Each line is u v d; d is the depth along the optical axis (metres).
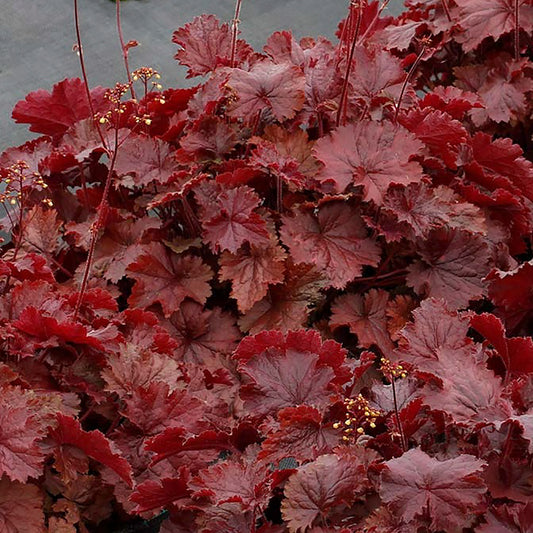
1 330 1.99
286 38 2.30
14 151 2.27
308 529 1.88
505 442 1.89
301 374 1.97
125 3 2.98
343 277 2.16
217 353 2.14
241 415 2.08
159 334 2.05
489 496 1.88
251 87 2.20
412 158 2.22
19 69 2.87
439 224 2.15
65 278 2.24
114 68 2.86
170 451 1.97
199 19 2.33
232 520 1.90
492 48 2.42
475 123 2.35
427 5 2.43
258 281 2.15
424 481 1.85
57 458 1.95
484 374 1.92
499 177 2.23
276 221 2.21
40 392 1.99
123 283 2.23
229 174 2.18
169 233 2.22
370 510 1.90
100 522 2.04
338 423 1.93
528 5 2.37
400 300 2.18
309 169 2.21
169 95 2.30
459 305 2.17
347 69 2.19
